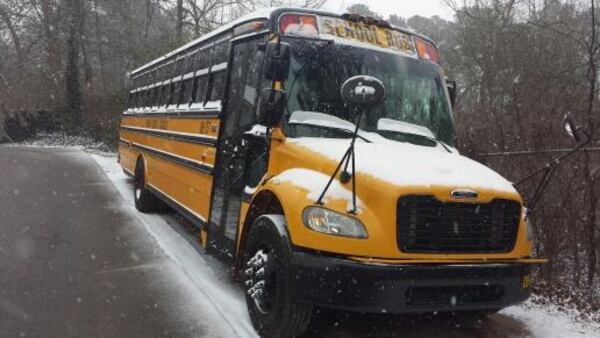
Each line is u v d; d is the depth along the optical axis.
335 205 4.25
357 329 5.06
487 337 4.97
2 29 36.41
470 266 4.23
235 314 5.20
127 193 12.44
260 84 5.58
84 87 36.38
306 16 5.71
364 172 4.36
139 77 13.20
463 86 16.14
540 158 6.46
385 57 5.86
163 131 9.25
